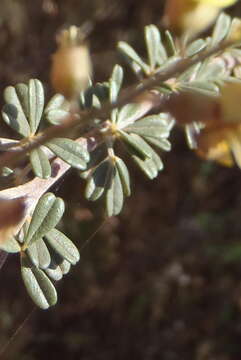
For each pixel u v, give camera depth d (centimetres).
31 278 21
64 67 21
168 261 66
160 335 64
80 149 21
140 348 64
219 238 65
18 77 66
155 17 67
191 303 64
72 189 58
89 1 67
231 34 23
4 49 67
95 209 57
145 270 66
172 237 66
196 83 22
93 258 67
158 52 24
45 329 66
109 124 22
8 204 18
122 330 65
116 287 66
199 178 68
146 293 65
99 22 67
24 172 20
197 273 65
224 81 22
